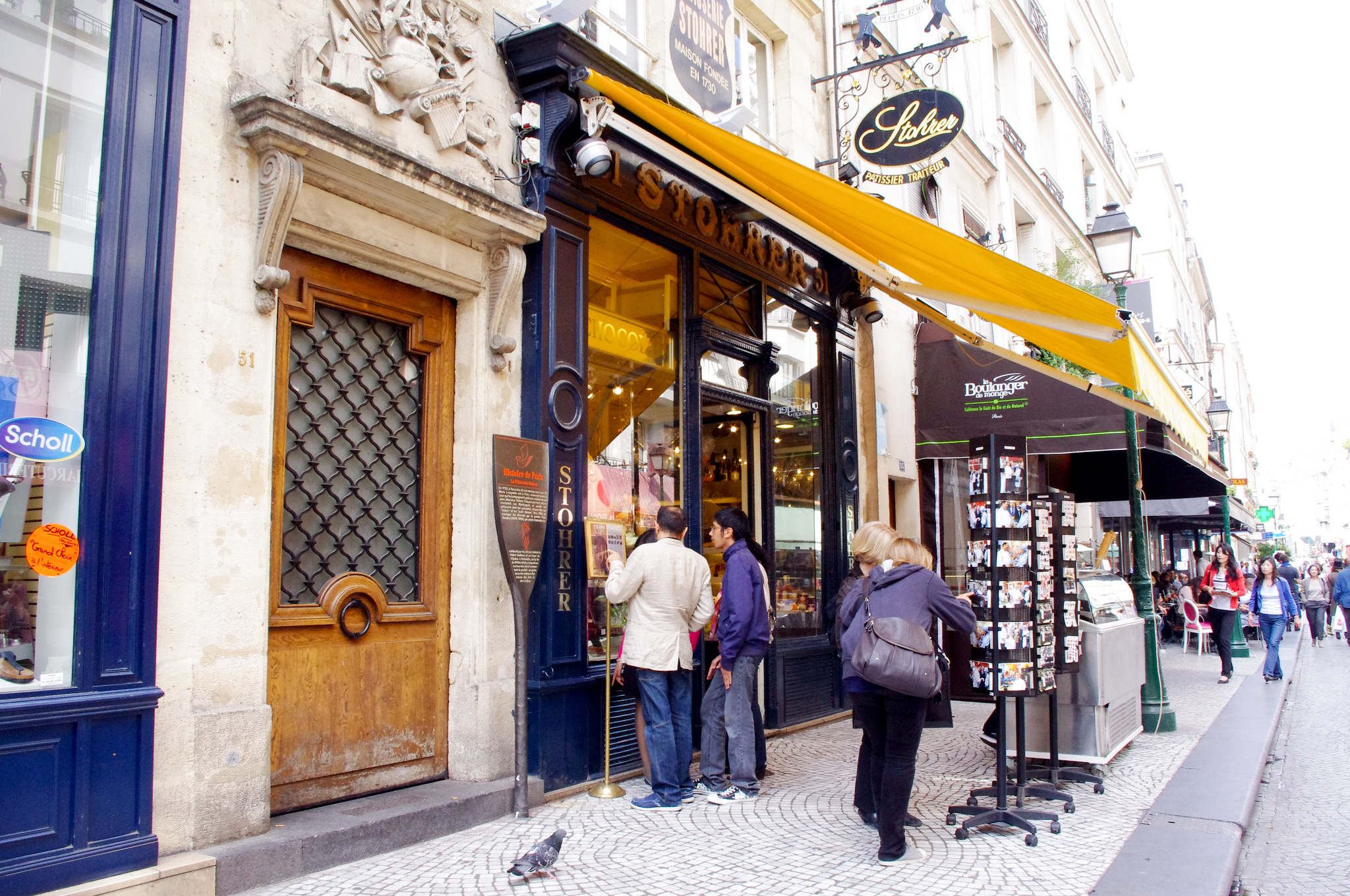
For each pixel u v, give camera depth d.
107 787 3.41
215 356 3.88
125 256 3.62
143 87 3.73
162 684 3.62
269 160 4.02
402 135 4.74
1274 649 11.77
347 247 4.50
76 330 3.54
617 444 6.29
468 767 4.98
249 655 3.92
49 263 3.50
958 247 5.47
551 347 5.51
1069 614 5.62
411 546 5.04
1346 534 81.38
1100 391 7.82
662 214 6.66
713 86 7.49
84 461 3.48
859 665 4.15
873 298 9.56
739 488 7.85
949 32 13.17
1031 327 6.48
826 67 9.80
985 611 5.07
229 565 3.87
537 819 4.86
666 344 6.86
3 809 3.15
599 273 6.18
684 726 5.48
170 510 3.70
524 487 5.02
